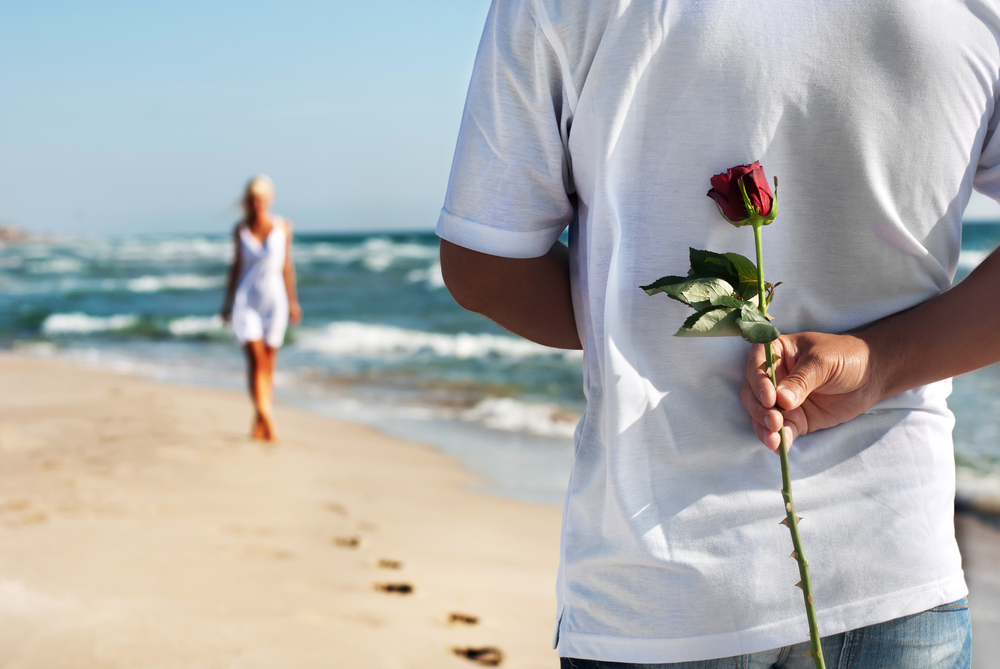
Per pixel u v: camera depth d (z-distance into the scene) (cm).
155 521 379
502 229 93
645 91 84
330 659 247
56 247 5056
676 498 87
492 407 821
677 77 83
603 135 85
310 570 334
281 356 1242
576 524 92
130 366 1152
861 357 84
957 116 85
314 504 452
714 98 83
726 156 85
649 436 87
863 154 84
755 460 87
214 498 441
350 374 1055
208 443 584
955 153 86
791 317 89
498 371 1074
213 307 2056
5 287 2600
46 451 535
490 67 91
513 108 90
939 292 91
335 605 296
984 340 84
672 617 86
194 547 344
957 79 84
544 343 109
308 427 705
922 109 84
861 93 83
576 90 87
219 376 1050
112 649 234
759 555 85
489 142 92
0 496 408
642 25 83
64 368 1045
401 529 419
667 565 85
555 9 85
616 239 87
